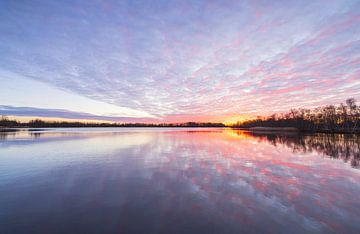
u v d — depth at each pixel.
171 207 5.04
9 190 6.34
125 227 4.11
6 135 35.84
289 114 81.12
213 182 7.13
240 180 7.38
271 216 4.53
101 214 4.68
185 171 8.77
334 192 6.08
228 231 3.93
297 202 5.32
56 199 5.59
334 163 10.45
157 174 8.26
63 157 12.34
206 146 18.48
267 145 19.34
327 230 3.96
